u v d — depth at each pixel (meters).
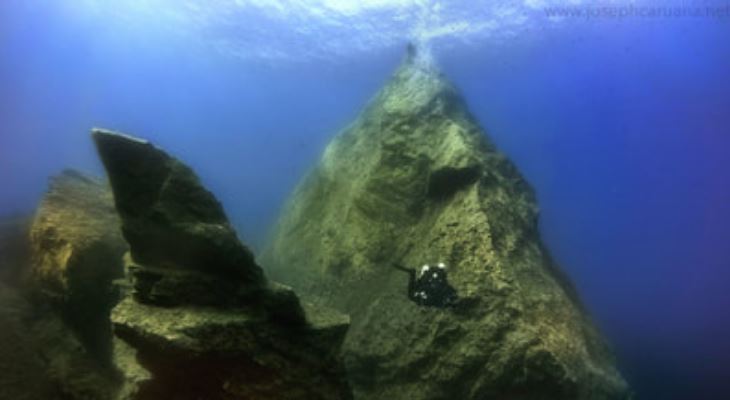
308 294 9.48
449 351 6.82
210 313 4.48
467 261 7.31
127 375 4.45
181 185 4.77
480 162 8.51
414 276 6.41
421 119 9.98
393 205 9.19
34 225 6.84
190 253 4.66
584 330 7.84
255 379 4.55
